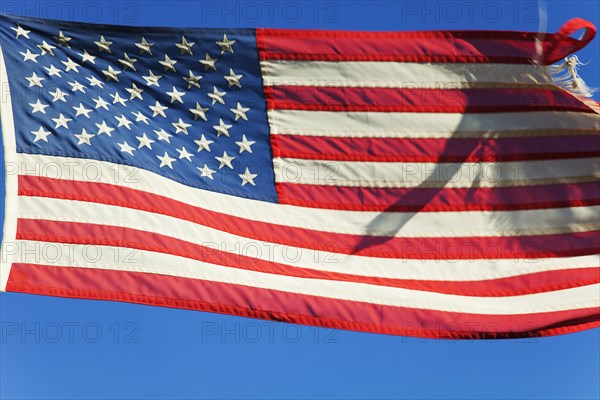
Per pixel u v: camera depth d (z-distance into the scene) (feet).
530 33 57.36
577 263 56.59
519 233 56.54
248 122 55.47
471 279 55.31
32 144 51.85
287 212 54.49
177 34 55.57
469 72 57.21
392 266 54.85
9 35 53.57
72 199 51.08
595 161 57.77
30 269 49.49
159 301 49.93
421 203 56.08
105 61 54.60
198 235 52.19
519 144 57.36
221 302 50.49
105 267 49.96
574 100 57.57
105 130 53.06
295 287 51.72
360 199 55.52
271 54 56.34
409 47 57.16
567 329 54.70
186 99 55.11
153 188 52.54
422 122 56.80
